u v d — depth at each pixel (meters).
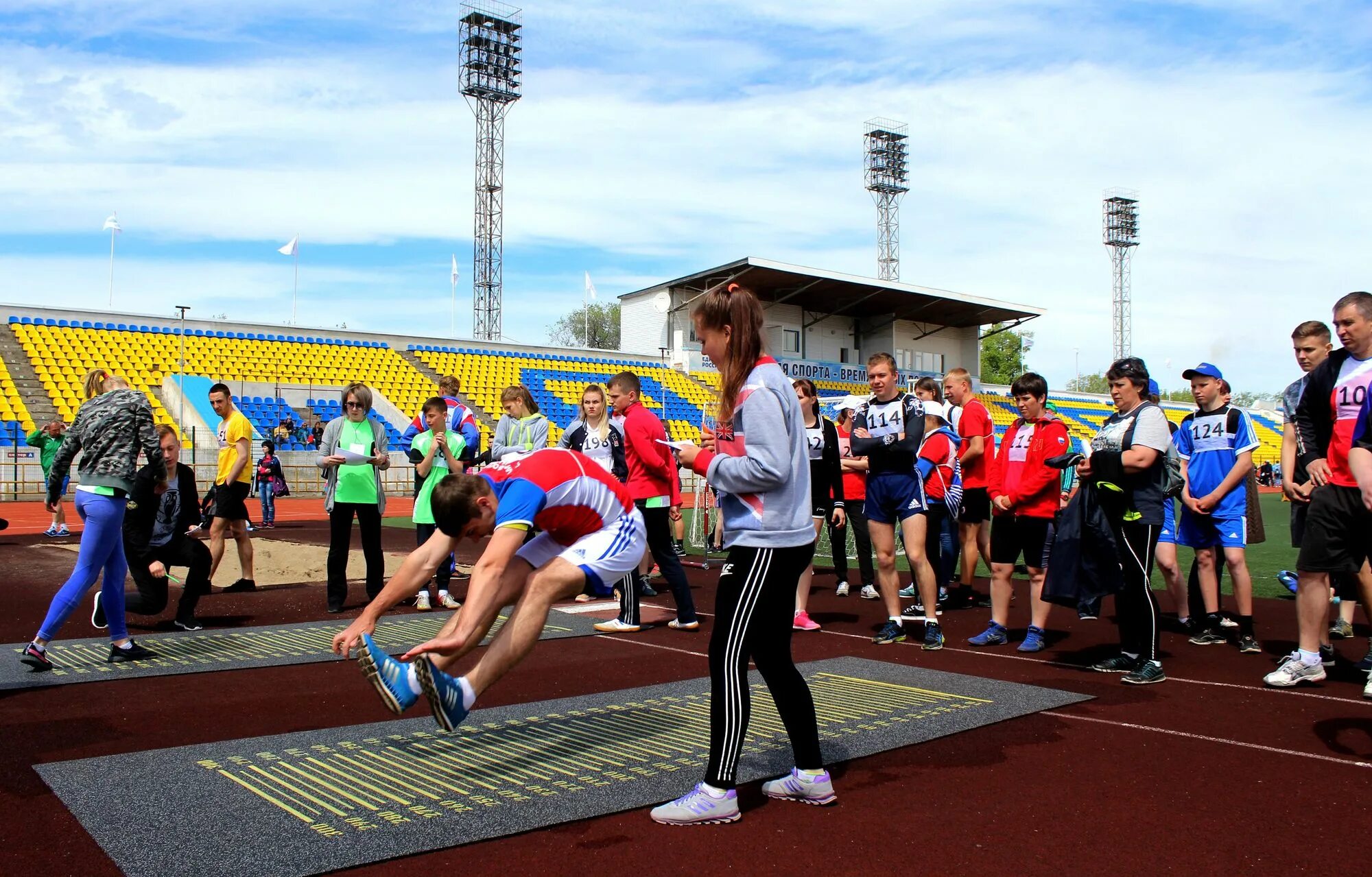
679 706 4.65
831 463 7.74
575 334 76.94
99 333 25.02
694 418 31.50
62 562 10.73
